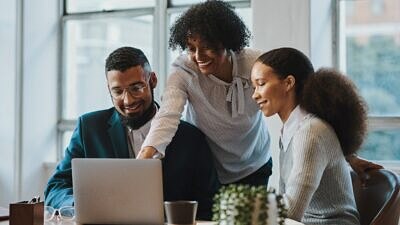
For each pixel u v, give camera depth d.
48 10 4.82
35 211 2.07
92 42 4.80
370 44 3.86
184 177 2.68
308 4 3.67
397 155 3.78
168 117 2.60
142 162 2.03
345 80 2.31
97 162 2.08
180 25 2.61
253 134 2.85
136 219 2.06
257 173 2.97
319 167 2.17
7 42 4.68
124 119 2.73
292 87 2.30
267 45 3.76
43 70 4.80
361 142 2.33
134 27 4.62
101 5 4.75
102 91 4.77
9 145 4.69
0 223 2.27
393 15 3.80
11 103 4.68
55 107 4.89
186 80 2.69
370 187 2.43
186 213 1.96
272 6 3.74
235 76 2.69
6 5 4.67
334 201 2.26
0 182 4.72
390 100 3.82
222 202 1.56
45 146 4.82
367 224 2.40
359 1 3.88
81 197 2.12
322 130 2.20
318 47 3.80
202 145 2.74
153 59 4.52
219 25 2.54
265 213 1.52
